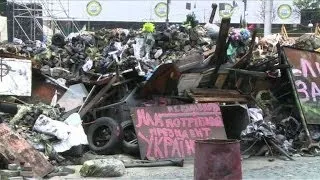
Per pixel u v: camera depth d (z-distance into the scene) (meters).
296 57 13.71
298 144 12.77
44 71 12.35
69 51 13.43
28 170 8.49
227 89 13.39
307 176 9.41
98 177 8.98
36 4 42.22
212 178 6.33
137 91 12.20
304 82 13.51
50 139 10.26
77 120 10.88
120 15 56.50
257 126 12.01
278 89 14.04
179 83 12.42
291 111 13.66
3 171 8.33
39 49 13.64
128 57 12.80
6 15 40.47
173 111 11.66
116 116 11.81
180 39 13.96
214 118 11.94
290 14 56.53
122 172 9.27
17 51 13.19
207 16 53.81
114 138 10.95
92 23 57.88
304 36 16.19
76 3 54.97
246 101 13.30
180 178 9.01
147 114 11.36
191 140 11.34
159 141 11.04
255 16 53.16
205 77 12.98
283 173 9.71
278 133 12.95
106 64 12.91
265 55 14.73
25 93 11.70
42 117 10.47
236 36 13.34
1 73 11.53
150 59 13.49
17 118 10.66
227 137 12.42
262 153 11.87
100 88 12.29
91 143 11.18
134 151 11.03
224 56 12.71
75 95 12.23
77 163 10.29
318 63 14.06
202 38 14.23
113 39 14.27
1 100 11.45
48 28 42.16
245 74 13.17
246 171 9.90
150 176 9.20
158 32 13.92
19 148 8.96
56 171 9.24
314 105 13.35
